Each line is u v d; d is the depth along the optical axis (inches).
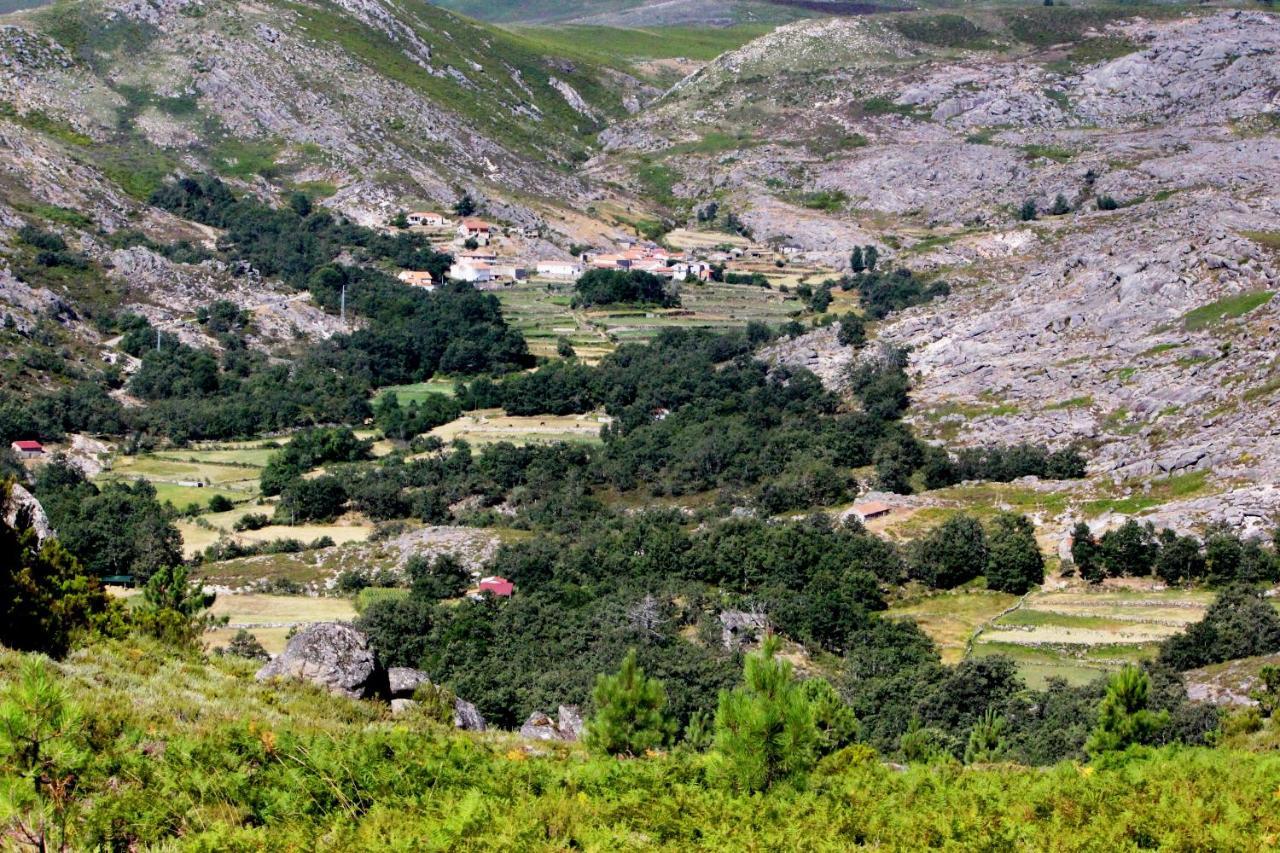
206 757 1592.0
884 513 6614.2
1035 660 4739.2
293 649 2415.1
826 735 2519.7
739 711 1875.0
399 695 2571.4
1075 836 1649.9
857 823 1674.5
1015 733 3848.4
